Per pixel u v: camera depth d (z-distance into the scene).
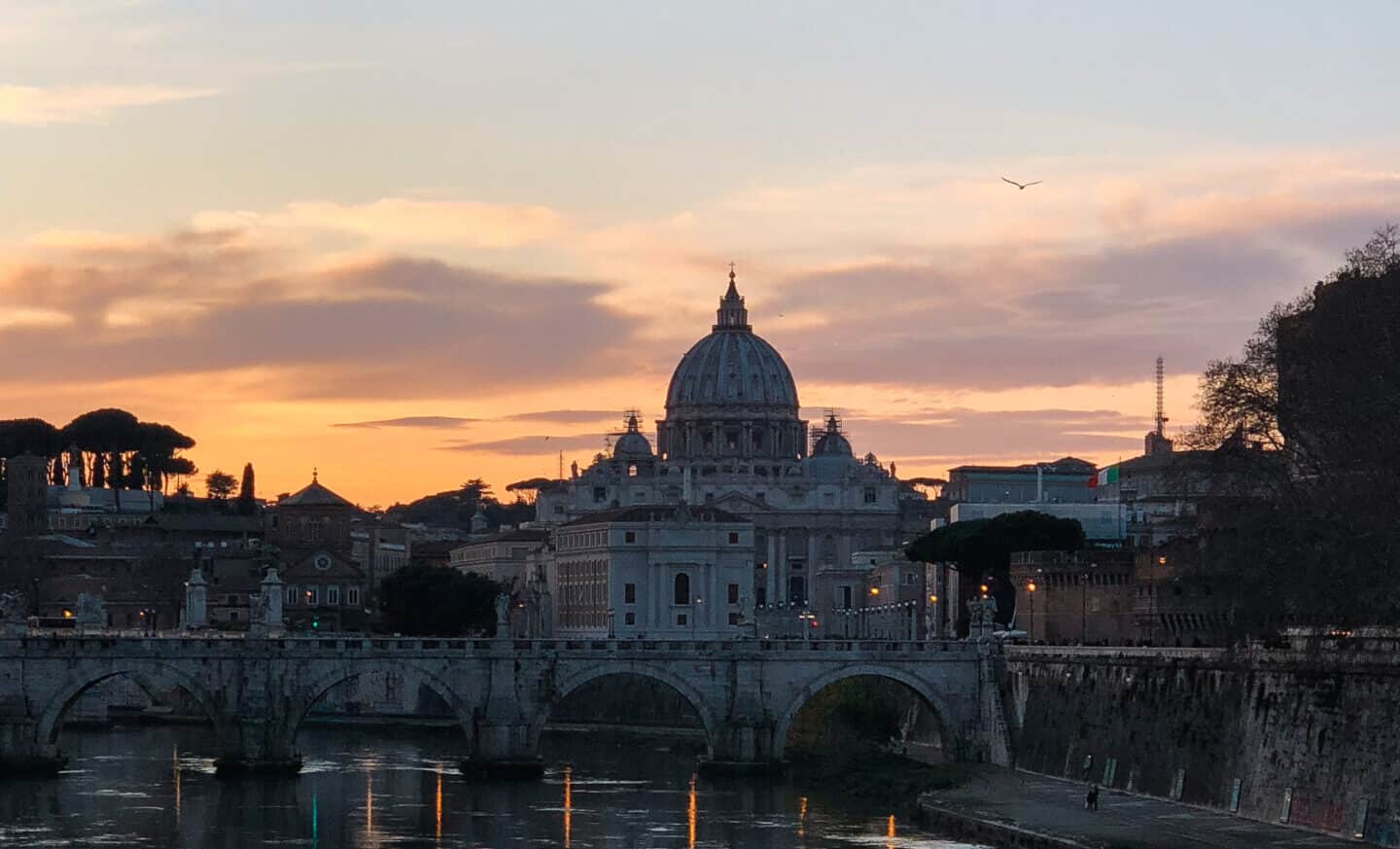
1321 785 175.12
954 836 194.12
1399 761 164.62
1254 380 192.12
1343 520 171.00
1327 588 171.62
